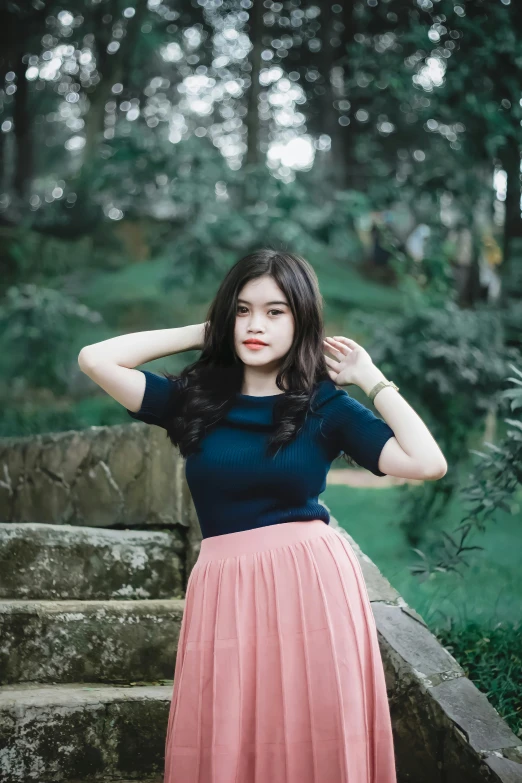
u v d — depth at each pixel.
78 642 3.19
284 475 2.34
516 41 5.61
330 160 16.11
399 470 2.33
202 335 2.63
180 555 3.72
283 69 16.42
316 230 7.88
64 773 2.83
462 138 6.01
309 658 2.23
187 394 2.52
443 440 5.71
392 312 13.39
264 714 2.22
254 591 2.29
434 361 5.64
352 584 2.35
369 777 2.26
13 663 3.12
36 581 3.46
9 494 5.02
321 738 2.19
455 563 3.96
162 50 15.55
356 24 14.05
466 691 2.86
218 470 2.37
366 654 2.33
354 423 2.39
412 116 7.23
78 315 9.84
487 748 2.67
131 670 3.24
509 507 3.84
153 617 3.29
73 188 15.16
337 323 13.00
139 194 8.81
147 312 13.06
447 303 5.91
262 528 2.34
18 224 16.09
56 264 14.24
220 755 2.19
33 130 19.62
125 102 17.33
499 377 5.61
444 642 3.87
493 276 7.86
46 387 9.66
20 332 9.13
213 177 8.07
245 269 2.48
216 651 2.26
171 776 2.24
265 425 2.39
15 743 2.79
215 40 16.45
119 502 4.07
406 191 6.75
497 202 7.13
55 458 4.62
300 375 2.44
